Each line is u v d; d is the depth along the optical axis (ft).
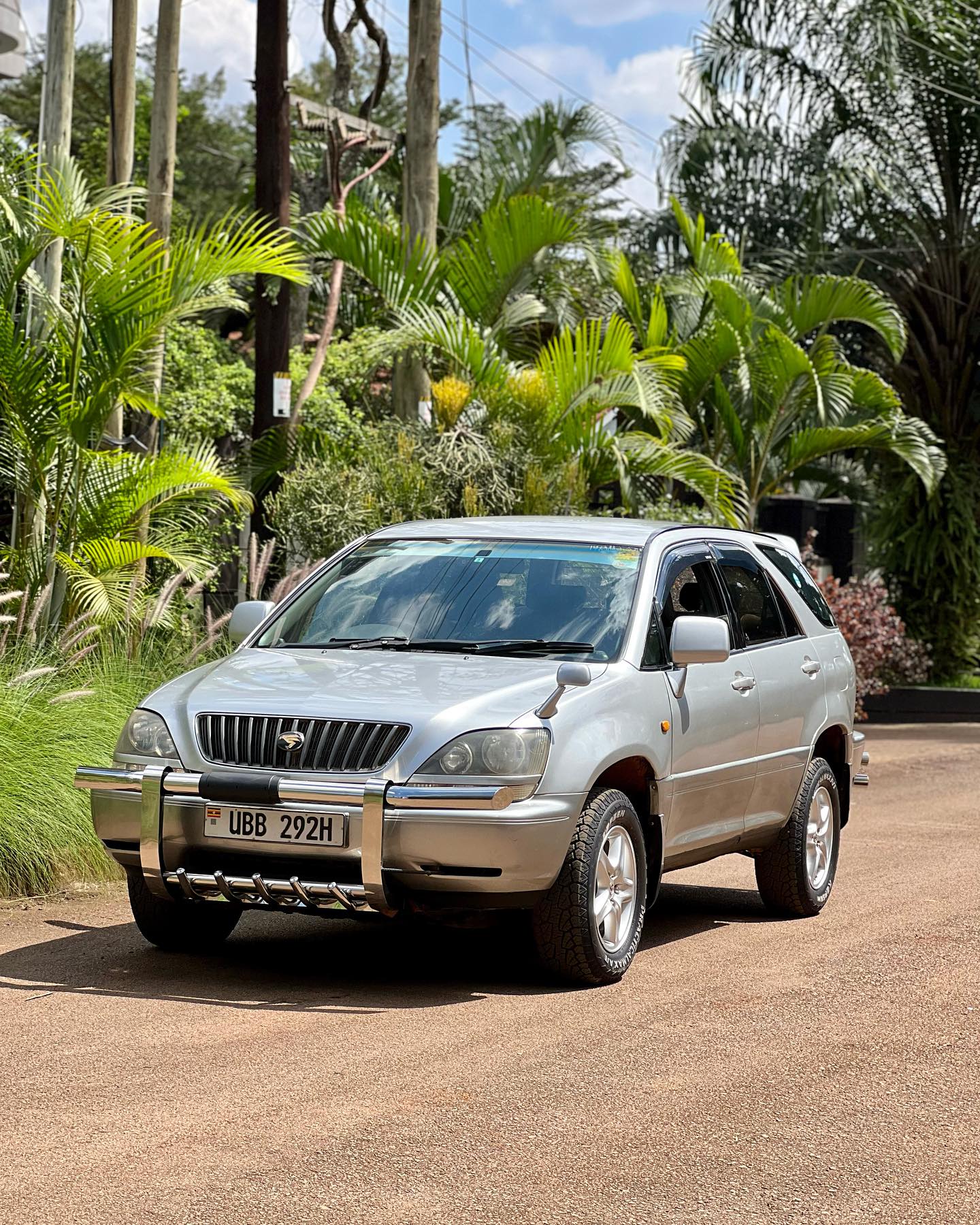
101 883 29.96
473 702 21.77
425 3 55.31
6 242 40.98
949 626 82.89
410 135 55.67
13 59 51.31
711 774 25.45
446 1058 18.89
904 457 72.54
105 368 39.93
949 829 40.96
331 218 55.11
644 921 28.73
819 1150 16.15
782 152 85.66
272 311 51.08
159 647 40.50
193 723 22.24
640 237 87.25
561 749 21.76
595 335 53.47
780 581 29.94
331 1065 18.44
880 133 84.43
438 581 25.82
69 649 35.91
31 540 40.34
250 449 51.62
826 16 83.87
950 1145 16.44
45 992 21.72
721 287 67.46
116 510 40.60
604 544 26.16
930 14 82.99
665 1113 17.13
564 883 22.03
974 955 25.34
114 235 39.22
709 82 86.58
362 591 26.14
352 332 74.08
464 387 51.31
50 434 39.81
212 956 24.32
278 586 41.06
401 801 20.88
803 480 89.20
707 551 27.71
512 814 21.04
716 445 72.38
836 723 30.19
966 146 82.84
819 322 70.28
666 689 24.39
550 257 72.84
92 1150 15.44
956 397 83.41
